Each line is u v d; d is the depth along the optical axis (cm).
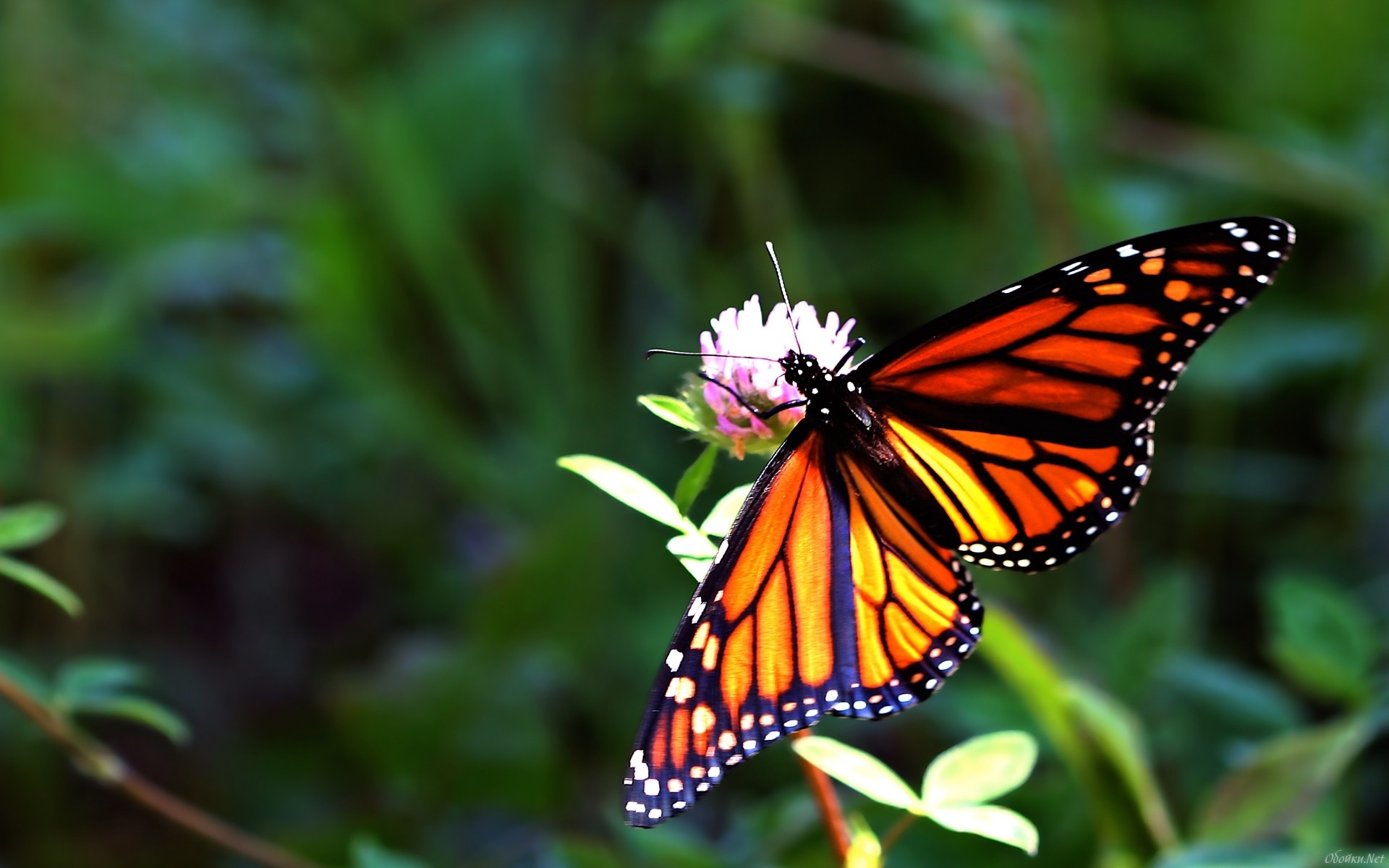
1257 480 96
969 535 73
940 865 79
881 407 73
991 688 84
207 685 96
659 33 98
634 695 88
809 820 79
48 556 95
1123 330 72
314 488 103
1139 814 78
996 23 87
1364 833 84
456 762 86
